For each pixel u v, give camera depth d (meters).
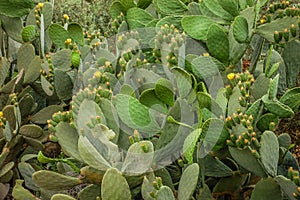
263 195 4.95
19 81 6.57
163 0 6.39
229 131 5.02
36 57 6.42
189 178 4.59
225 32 5.72
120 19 6.58
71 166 5.32
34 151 6.61
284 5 5.77
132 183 4.95
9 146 6.19
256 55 6.09
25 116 6.63
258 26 5.74
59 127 5.23
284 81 5.89
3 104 6.56
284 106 5.11
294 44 5.93
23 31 6.43
